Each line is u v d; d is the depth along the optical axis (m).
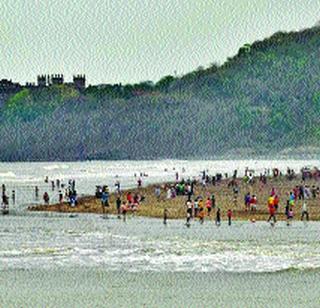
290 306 120.62
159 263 165.12
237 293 131.50
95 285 139.38
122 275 149.88
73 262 166.88
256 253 179.50
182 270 155.38
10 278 146.88
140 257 174.25
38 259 171.88
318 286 137.62
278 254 177.50
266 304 122.31
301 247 189.38
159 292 132.50
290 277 146.88
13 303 123.75
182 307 120.31
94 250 187.12
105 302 124.56
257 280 143.62
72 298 127.06
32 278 146.88
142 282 142.00
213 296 128.75
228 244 196.25
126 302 124.25
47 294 131.12
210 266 160.38
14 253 182.12
